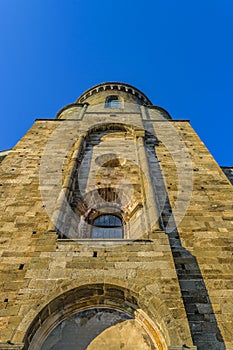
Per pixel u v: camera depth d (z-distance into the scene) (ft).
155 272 29.17
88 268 29.43
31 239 36.27
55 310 27.71
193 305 29.37
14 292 28.96
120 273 28.99
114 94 96.32
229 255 34.83
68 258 30.45
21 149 58.34
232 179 68.08
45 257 30.48
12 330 24.48
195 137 64.85
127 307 28.96
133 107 85.05
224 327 27.55
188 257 34.53
